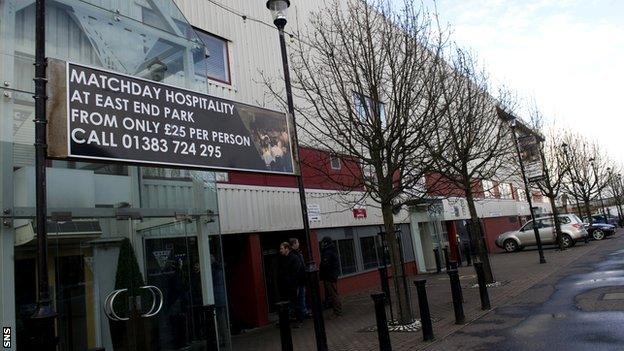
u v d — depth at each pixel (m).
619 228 46.84
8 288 5.46
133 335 6.69
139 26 7.86
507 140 22.52
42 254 3.91
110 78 5.57
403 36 10.31
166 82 8.07
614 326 7.42
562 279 13.66
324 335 6.92
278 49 14.12
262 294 11.74
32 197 5.93
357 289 15.76
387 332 6.87
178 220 7.59
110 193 6.83
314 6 15.61
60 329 5.92
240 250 11.90
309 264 7.11
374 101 9.31
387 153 9.29
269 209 12.52
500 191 34.06
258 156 7.14
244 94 12.62
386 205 9.45
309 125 14.23
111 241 6.72
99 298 6.43
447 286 14.91
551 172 30.75
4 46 6.05
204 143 6.50
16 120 5.98
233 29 12.79
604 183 41.94
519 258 22.55
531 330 7.84
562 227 26.38
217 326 7.77
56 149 4.93
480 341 7.47
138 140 5.74
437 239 22.23
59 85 5.06
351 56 10.31
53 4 6.79
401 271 9.25
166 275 7.30
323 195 14.52
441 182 14.75
